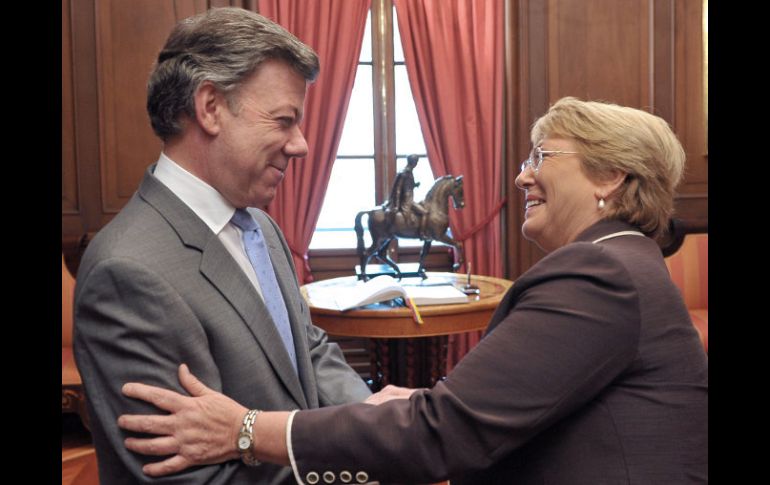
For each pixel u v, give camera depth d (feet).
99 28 14.28
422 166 16.29
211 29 4.22
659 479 4.05
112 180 14.56
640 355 4.13
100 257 3.99
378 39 15.75
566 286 4.17
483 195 15.83
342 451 4.09
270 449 4.12
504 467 4.45
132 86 14.52
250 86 4.26
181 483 3.95
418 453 4.08
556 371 3.99
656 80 15.94
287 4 14.74
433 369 11.21
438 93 15.39
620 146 4.58
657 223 4.77
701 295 14.66
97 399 3.98
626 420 4.12
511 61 15.72
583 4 15.74
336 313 9.30
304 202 15.08
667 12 15.85
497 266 15.80
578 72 15.83
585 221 4.80
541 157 4.87
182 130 4.40
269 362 4.43
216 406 4.02
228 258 4.41
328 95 15.14
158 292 3.92
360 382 5.80
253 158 4.34
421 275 11.73
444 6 15.33
